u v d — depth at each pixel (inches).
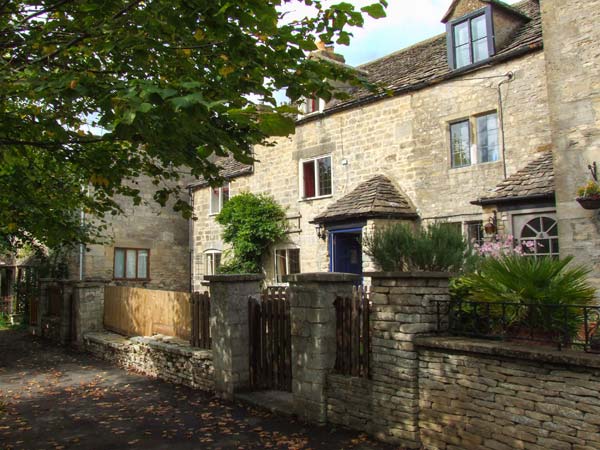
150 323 450.0
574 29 348.2
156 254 907.4
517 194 422.3
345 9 200.7
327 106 650.2
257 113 127.5
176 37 196.4
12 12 207.6
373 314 230.7
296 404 262.7
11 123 218.8
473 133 507.5
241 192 767.7
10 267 946.1
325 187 650.8
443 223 300.7
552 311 185.9
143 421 271.3
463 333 209.5
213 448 227.5
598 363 157.5
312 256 652.1
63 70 197.6
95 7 178.2
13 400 323.3
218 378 315.3
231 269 702.5
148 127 158.7
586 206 325.4
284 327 298.2
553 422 170.1
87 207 333.7
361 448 216.8
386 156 578.9
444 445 202.2
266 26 167.6
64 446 235.1
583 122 339.6
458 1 522.3
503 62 483.8
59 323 573.9
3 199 331.3
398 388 217.9
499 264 211.9
